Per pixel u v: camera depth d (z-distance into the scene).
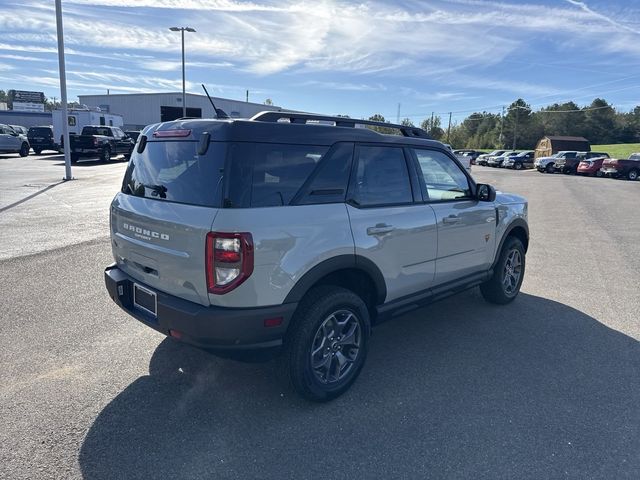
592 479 2.55
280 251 2.86
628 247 8.52
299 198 3.03
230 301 2.80
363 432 2.95
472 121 126.38
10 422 2.94
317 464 2.64
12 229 8.52
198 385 3.45
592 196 18.14
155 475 2.53
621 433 2.96
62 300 5.04
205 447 2.77
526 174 34.78
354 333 3.41
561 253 7.98
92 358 3.80
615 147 73.69
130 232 3.38
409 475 2.57
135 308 3.42
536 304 5.36
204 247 2.78
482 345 4.25
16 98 75.69
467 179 4.50
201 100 50.69
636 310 5.19
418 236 3.79
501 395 3.40
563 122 105.81
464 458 2.71
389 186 3.66
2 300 5.00
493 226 4.73
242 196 2.80
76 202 11.79
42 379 3.46
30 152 34.12
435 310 5.13
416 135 4.25
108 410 3.10
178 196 3.05
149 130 3.58
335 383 3.30
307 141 3.13
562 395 3.40
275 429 2.96
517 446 2.82
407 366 3.83
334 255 3.13
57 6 16.08
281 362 3.14
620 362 3.94
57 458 2.63
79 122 31.58
